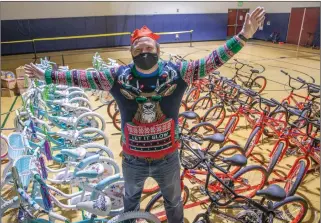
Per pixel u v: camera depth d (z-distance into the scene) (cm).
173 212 229
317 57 1267
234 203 288
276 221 284
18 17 1389
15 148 281
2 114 586
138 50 181
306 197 335
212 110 531
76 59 1256
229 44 187
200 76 192
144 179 213
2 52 1390
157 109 188
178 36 1786
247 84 751
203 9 1808
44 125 364
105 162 296
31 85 441
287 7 1698
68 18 1495
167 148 199
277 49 1514
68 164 295
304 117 379
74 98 507
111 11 1587
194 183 336
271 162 328
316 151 344
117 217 219
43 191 227
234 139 478
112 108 627
